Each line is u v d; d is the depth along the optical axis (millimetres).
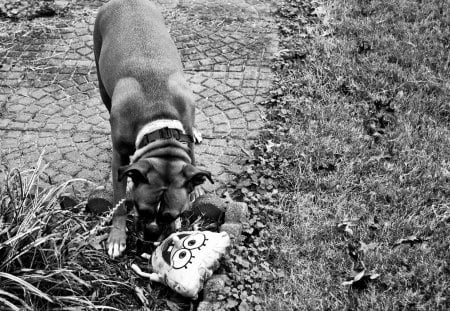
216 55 3045
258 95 2812
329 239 2223
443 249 2156
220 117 2715
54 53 3096
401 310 2010
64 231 2098
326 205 2330
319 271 2119
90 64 3025
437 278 2070
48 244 2037
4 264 1921
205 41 3133
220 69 2963
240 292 2051
